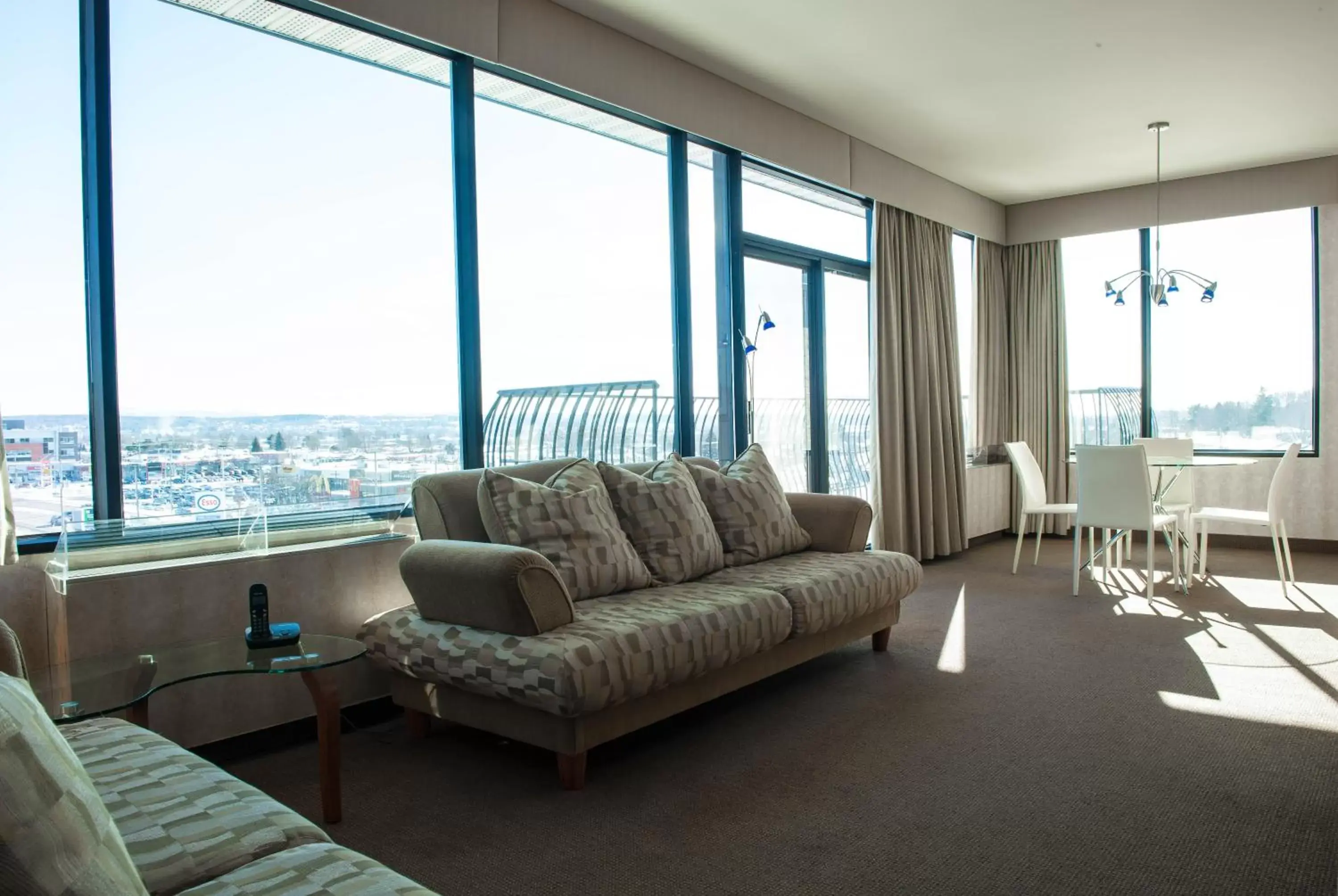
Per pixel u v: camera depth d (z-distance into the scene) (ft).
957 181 21.66
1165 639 12.84
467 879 6.32
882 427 18.94
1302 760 8.28
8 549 7.60
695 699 8.92
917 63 14.32
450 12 10.72
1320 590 16.07
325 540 9.88
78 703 6.04
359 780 8.16
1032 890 6.08
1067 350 23.88
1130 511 15.47
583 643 7.64
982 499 23.26
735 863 6.50
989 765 8.29
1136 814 7.20
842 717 9.73
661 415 14.57
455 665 8.16
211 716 8.70
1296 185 20.17
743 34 13.15
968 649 12.55
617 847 6.79
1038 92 15.69
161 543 8.55
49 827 2.42
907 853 6.62
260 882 3.82
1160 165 20.38
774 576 10.75
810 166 16.80
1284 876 6.19
